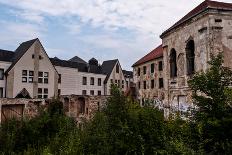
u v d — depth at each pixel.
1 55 38.31
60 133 12.96
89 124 12.02
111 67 55.25
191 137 9.02
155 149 8.23
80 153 9.79
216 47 17.52
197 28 18.83
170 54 22.86
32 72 38.47
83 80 49.88
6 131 12.70
